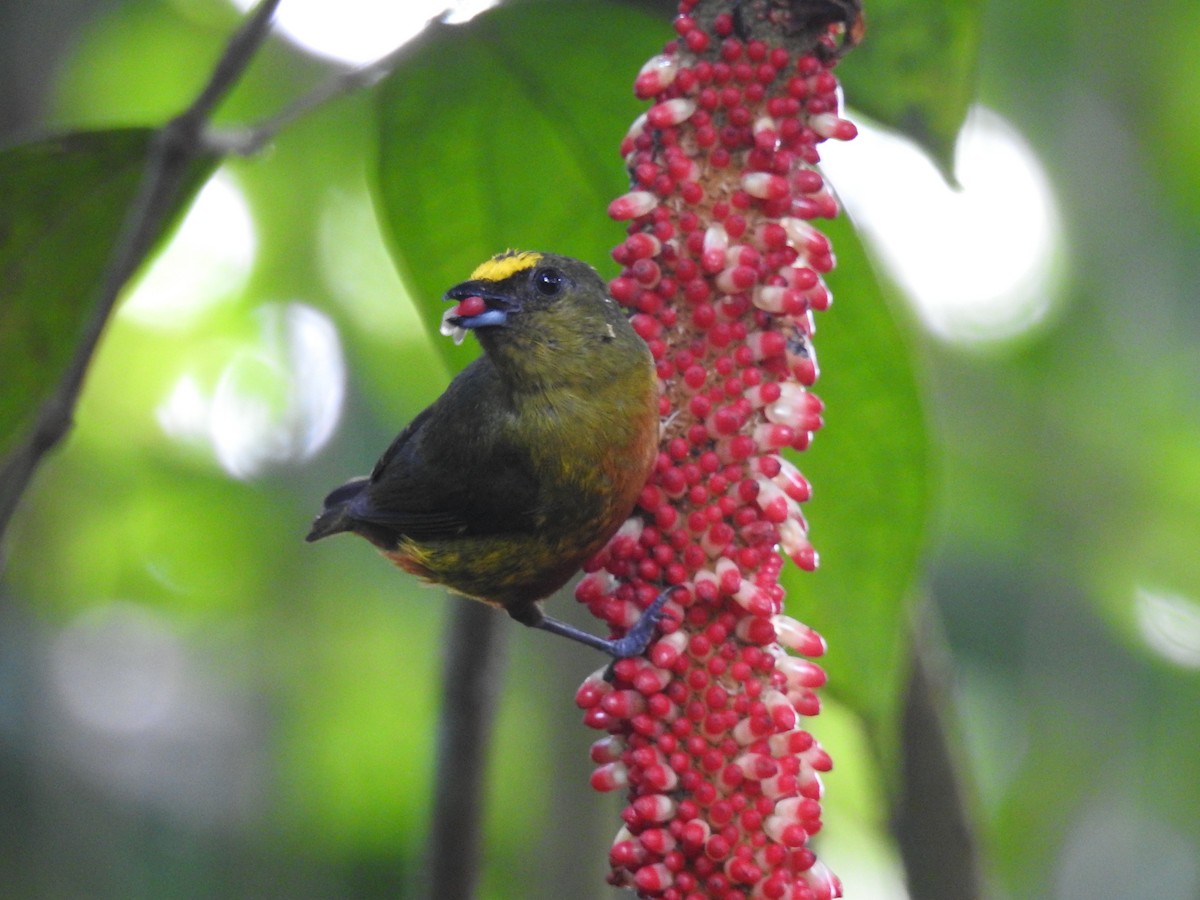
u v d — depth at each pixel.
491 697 7.79
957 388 14.48
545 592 7.96
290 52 12.93
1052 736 13.41
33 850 14.15
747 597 5.75
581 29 6.63
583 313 7.14
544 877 9.75
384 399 14.73
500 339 7.18
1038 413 14.53
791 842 5.54
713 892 5.65
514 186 7.02
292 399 15.16
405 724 15.84
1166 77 14.48
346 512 8.51
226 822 15.71
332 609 16.11
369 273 14.13
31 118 12.86
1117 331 14.78
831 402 6.55
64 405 5.78
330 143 13.38
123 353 14.69
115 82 13.47
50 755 14.46
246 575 15.85
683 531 6.05
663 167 6.00
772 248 6.02
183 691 16.28
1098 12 13.95
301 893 15.39
